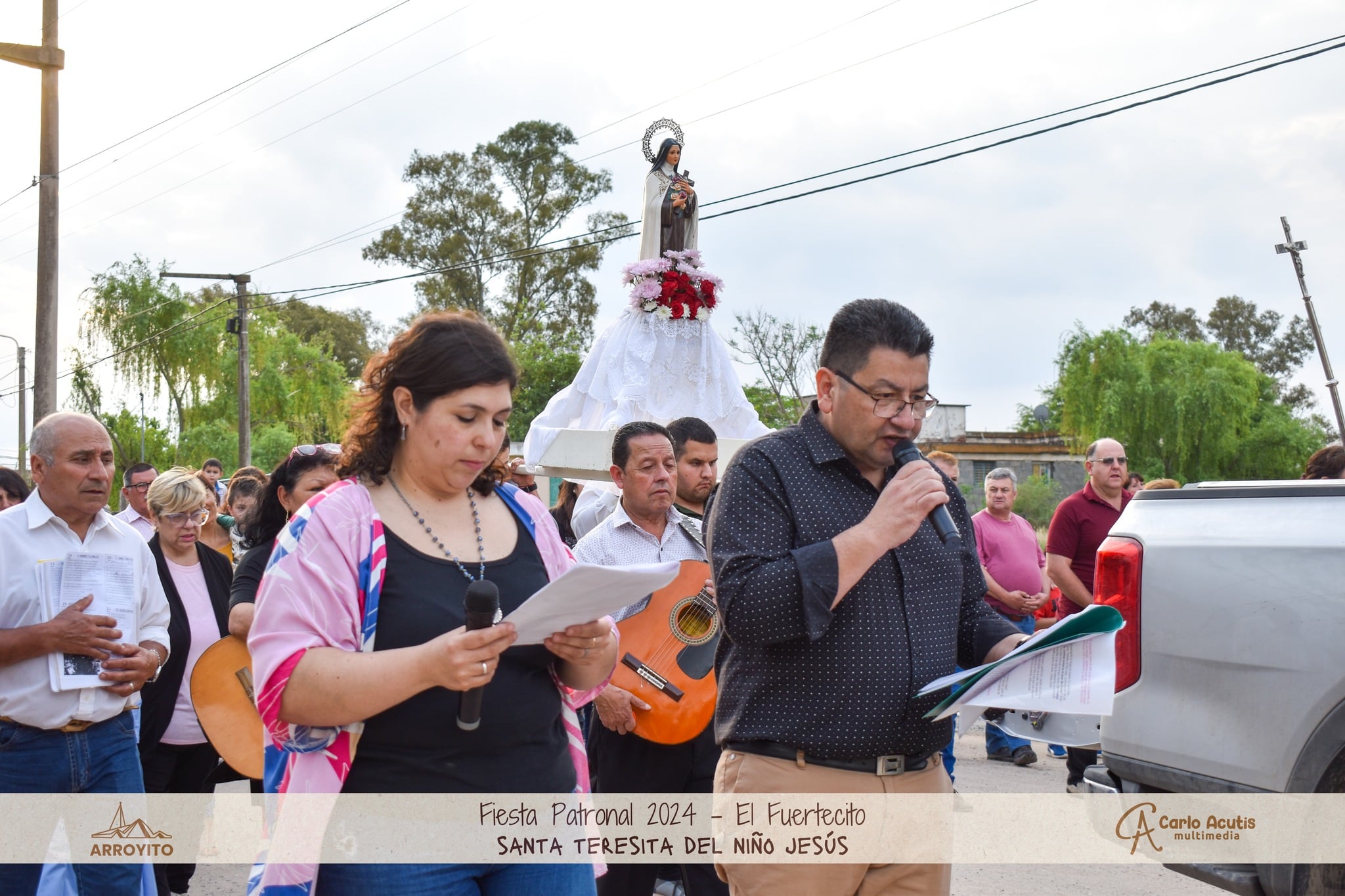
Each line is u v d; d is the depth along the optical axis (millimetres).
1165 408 34938
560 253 38812
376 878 2107
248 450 29188
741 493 2600
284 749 2129
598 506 6402
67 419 3842
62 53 15141
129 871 3748
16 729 3615
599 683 2414
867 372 2551
